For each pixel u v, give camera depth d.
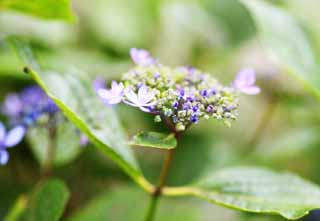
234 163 0.65
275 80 0.68
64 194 0.47
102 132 0.47
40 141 0.53
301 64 0.52
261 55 0.79
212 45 0.77
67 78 0.48
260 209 0.44
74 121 0.44
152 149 0.69
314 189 0.47
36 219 0.48
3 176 0.64
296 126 0.71
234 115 0.41
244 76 0.44
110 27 0.75
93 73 0.66
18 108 0.53
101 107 0.48
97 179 0.66
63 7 0.51
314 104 0.67
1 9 0.51
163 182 0.47
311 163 0.67
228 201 0.46
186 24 0.78
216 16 0.77
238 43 0.76
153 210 0.48
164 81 0.42
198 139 0.68
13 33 0.69
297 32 0.54
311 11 0.79
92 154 0.66
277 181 0.47
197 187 0.47
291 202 0.45
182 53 0.79
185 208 0.59
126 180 0.66
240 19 0.76
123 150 0.47
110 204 0.57
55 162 0.53
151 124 0.67
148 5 0.79
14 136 0.47
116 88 0.40
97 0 0.78
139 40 0.76
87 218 0.56
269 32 0.53
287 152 0.63
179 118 0.40
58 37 0.72
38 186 0.51
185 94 0.40
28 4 0.50
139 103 0.39
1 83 0.66
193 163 0.66
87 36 0.76
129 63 0.70
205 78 0.43
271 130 0.76
